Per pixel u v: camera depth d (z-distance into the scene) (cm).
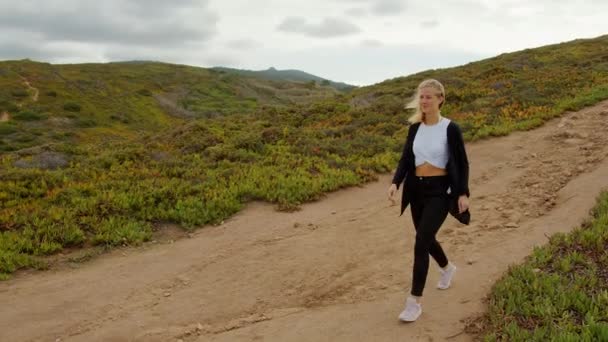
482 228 769
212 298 603
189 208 917
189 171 1187
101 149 1667
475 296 537
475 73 3002
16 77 7969
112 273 685
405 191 502
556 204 846
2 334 522
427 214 475
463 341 451
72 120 6259
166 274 679
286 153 1393
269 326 522
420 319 497
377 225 849
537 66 3014
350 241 776
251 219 912
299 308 564
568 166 1077
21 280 662
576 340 404
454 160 476
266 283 639
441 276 561
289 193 1019
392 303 545
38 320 554
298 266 688
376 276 634
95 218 854
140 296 613
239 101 9369
